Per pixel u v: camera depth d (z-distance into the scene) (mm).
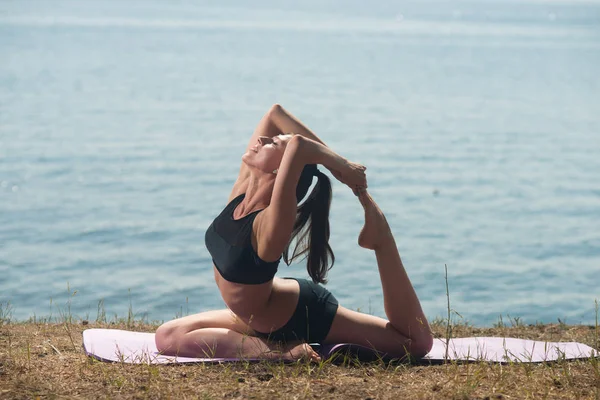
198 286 17844
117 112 50844
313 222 6930
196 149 38250
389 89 69000
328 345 6977
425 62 97562
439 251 21812
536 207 28219
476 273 19531
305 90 66000
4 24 144500
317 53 105000
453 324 9469
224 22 185500
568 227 25266
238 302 6723
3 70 72375
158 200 27312
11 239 21734
